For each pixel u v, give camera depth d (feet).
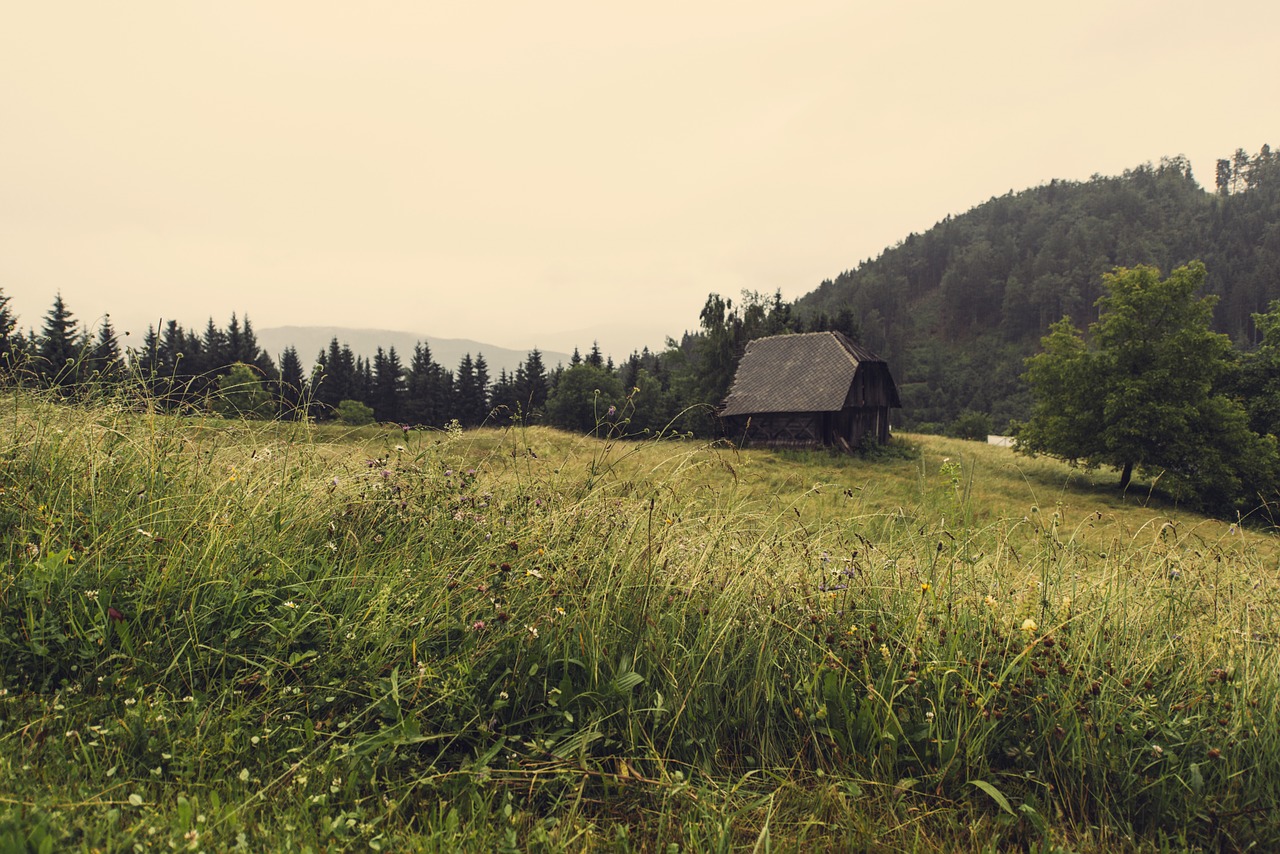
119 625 9.37
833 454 111.45
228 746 8.33
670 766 9.61
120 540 11.23
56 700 8.48
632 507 14.75
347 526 13.65
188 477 14.24
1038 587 13.21
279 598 10.95
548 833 7.85
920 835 8.59
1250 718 10.14
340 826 7.32
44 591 9.64
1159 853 8.64
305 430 17.84
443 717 9.51
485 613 11.14
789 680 11.16
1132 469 102.89
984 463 108.37
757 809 8.79
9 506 11.78
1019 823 9.02
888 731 9.88
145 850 6.46
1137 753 9.73
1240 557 17.39
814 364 129.70
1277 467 86.43
